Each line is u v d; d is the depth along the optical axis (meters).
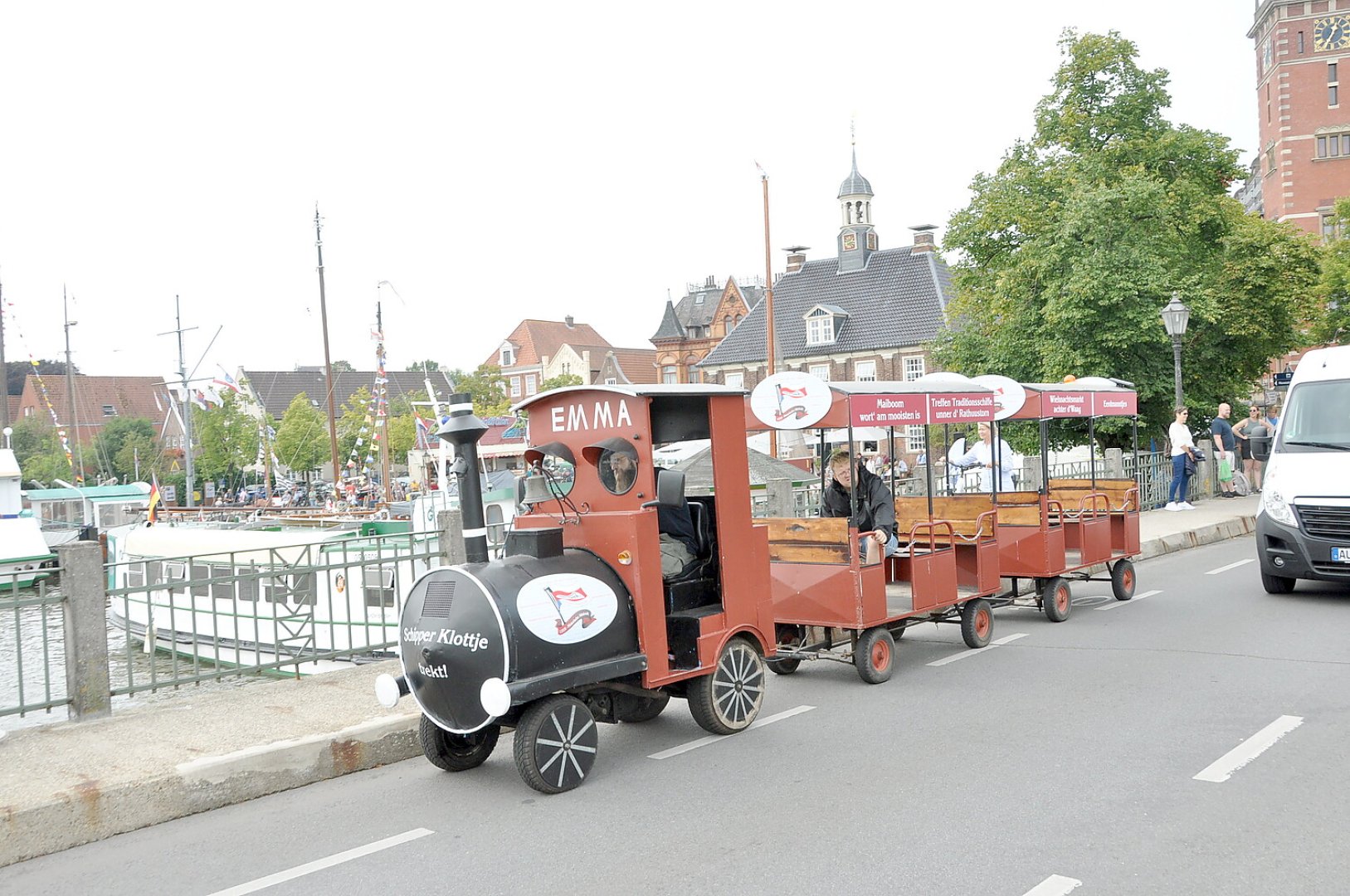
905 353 59.97
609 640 6.96
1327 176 69.94
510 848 5.70
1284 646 9.66
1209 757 6.55
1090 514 12.34
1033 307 29.61
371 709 8.12
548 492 7.75
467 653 6.50
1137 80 32.19
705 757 7.23
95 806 6.20
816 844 5.48
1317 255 31.50
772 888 4.95
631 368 95.62
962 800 6.02
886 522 9.66
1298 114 70.56
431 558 10.89
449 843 5.83
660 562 7.36
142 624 19.38
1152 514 21.67
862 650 9.15
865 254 65.19
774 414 9.47
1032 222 31.00
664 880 5.13
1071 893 4.72
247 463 57.47
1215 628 10.74
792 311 65.44
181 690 14.42
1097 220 27.25
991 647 10.60
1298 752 6.58
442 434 6.92
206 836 6.18
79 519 35.78
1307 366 13.10
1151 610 12.13
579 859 5.47
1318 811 5.58
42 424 62.41
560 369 92.19
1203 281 29.28
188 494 45.44
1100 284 26.73
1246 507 22.31
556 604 6.70
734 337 66.94
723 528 7.79
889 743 7.32
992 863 5.09
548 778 6.55
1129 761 6.57
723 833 5.73
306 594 12.84
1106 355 27.44
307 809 6.60
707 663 7.55
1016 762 6.69
